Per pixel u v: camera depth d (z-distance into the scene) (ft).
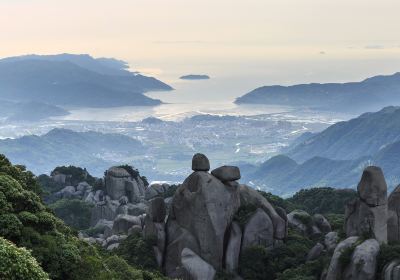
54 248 167.43
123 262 220.64
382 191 239.50
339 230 282.56
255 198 287.07
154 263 269.85
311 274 246.06
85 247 195.11
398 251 223.92
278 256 269.44
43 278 128.57
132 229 323.78
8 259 124.77
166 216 298.35
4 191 173.27
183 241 268.00
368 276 220.84
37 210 179.11
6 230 159.63
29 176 212.84
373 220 238.27
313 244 280.92
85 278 172.96
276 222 278.26
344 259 227.81
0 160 205.26
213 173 282.36
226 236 271.69
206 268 258.37
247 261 266.98
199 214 269.03
